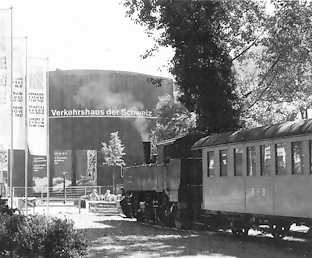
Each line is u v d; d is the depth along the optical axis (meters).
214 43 24.19
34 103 29.03
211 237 19.11
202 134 23.75
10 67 27.28
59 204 54.03
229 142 18.03
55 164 85.69
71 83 87.25
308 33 24.47
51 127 86.44
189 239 18.50
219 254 14.30
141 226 24.75
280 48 25.02
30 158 74.12
